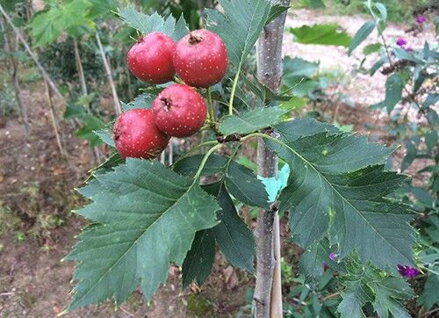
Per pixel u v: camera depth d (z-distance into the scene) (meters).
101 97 0.82
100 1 0.46
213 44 0.16
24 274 0.64
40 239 0.68
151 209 0.15
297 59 0.38
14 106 0.92
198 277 0.19
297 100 0.37
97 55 0.75
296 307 0.55
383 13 0.54
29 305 0.60
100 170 0.19
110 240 0.14
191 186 0.16
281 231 0.62
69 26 0.52
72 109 0.62
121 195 0.15
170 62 0.17
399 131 0.74
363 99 1.12
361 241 0.17
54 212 0.71
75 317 0.59
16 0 0.61
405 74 0.61
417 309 0.54
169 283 0.63
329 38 0.40
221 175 0.20
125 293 0.14
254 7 0.19
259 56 0.22
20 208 0.72
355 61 1.31
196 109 0.16
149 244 0.14
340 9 1.63
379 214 0.17
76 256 0.14
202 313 0.59
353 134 0.17
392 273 0.25
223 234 0.19
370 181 0.17
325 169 0.17
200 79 0.16
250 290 0.54
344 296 0.25
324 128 0.19
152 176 0.15
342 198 0.17
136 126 0.16
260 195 0.19
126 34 0.47
